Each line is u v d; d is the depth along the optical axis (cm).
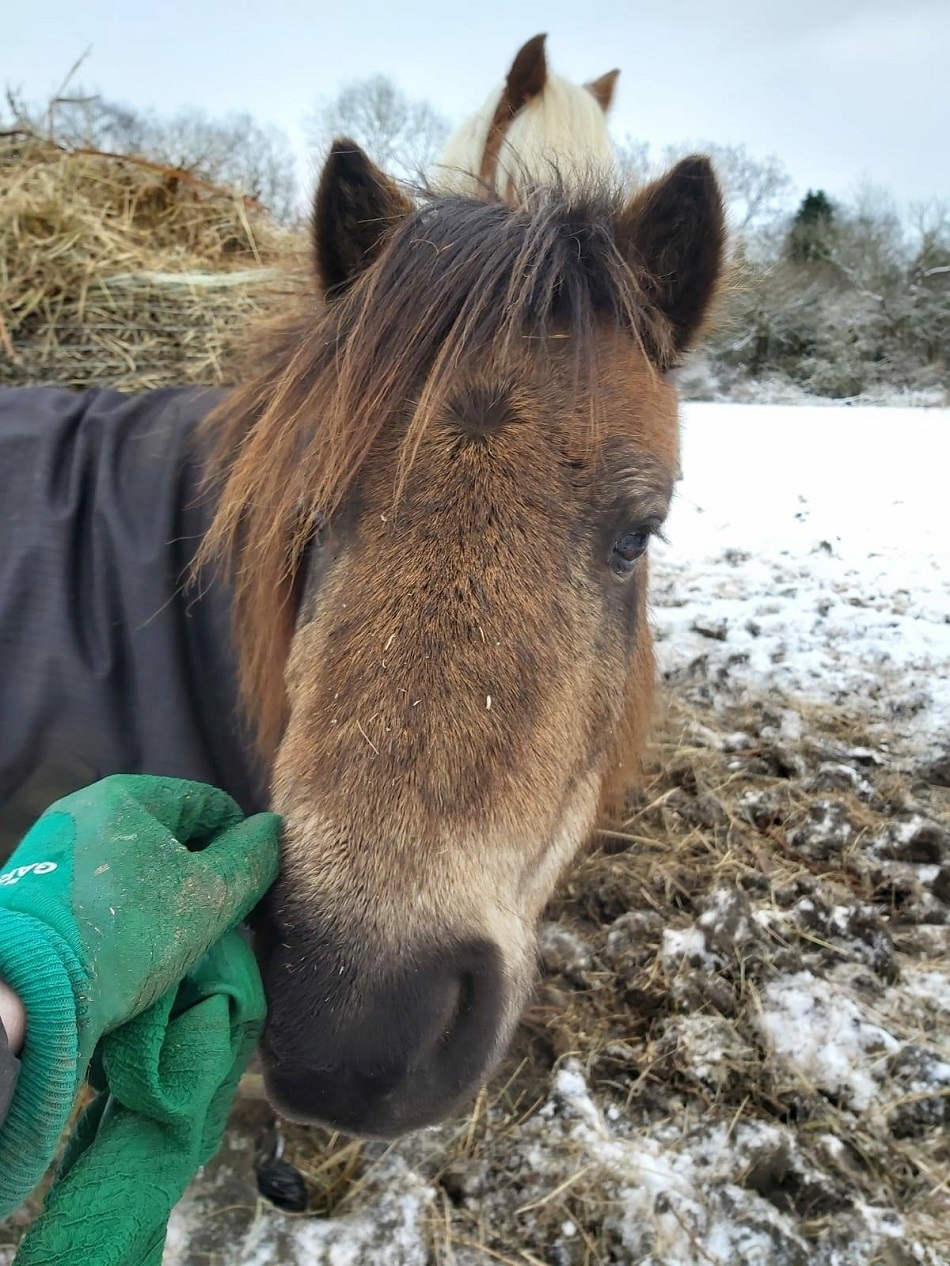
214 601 181
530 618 121
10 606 168
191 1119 92
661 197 153
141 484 186
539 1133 190
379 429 127
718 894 235
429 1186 180
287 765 125
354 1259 167
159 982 88
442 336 129
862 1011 213
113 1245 83
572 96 330
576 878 261
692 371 185
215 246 291
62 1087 74
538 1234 171
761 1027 206
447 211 145
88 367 238
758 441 1032
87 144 313
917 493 740
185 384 237
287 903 113
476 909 115
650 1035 211
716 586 505
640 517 136
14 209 245
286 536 148
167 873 93
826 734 342
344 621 121
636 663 203
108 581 176
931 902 253
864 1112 189
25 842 95
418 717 114
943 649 408
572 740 132
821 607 455
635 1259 165
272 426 146
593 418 128
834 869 266
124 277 244
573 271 137
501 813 118
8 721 165
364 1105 108
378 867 111
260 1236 172
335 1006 107
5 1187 73
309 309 166
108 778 108
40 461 187
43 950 78
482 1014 117
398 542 121
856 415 1327
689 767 306
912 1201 174
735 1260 163
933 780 319
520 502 123
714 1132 187
